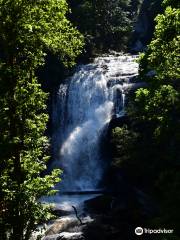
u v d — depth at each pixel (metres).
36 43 14.79
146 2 86.25
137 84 46.97
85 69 53.97
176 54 17.86
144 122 36.22
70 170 45.41
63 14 15.08
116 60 60.12
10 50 14.53
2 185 14.12
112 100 47.62
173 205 19.48
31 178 14.96
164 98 18.55
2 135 14.23
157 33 17.91
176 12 17.23
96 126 46.62
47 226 27.61
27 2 14.26
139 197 34.12
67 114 49.41
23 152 15.28
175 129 18.69
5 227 14.32
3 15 14.10
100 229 26.89
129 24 80.56
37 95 14.97
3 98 14.20
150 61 18.34
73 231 27.50
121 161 34.81
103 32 74.38
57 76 50.50
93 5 72.19
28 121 15.10
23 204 13.84
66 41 15.73
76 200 36.44
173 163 31.00
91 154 45.38
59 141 47.84
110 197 33.69
